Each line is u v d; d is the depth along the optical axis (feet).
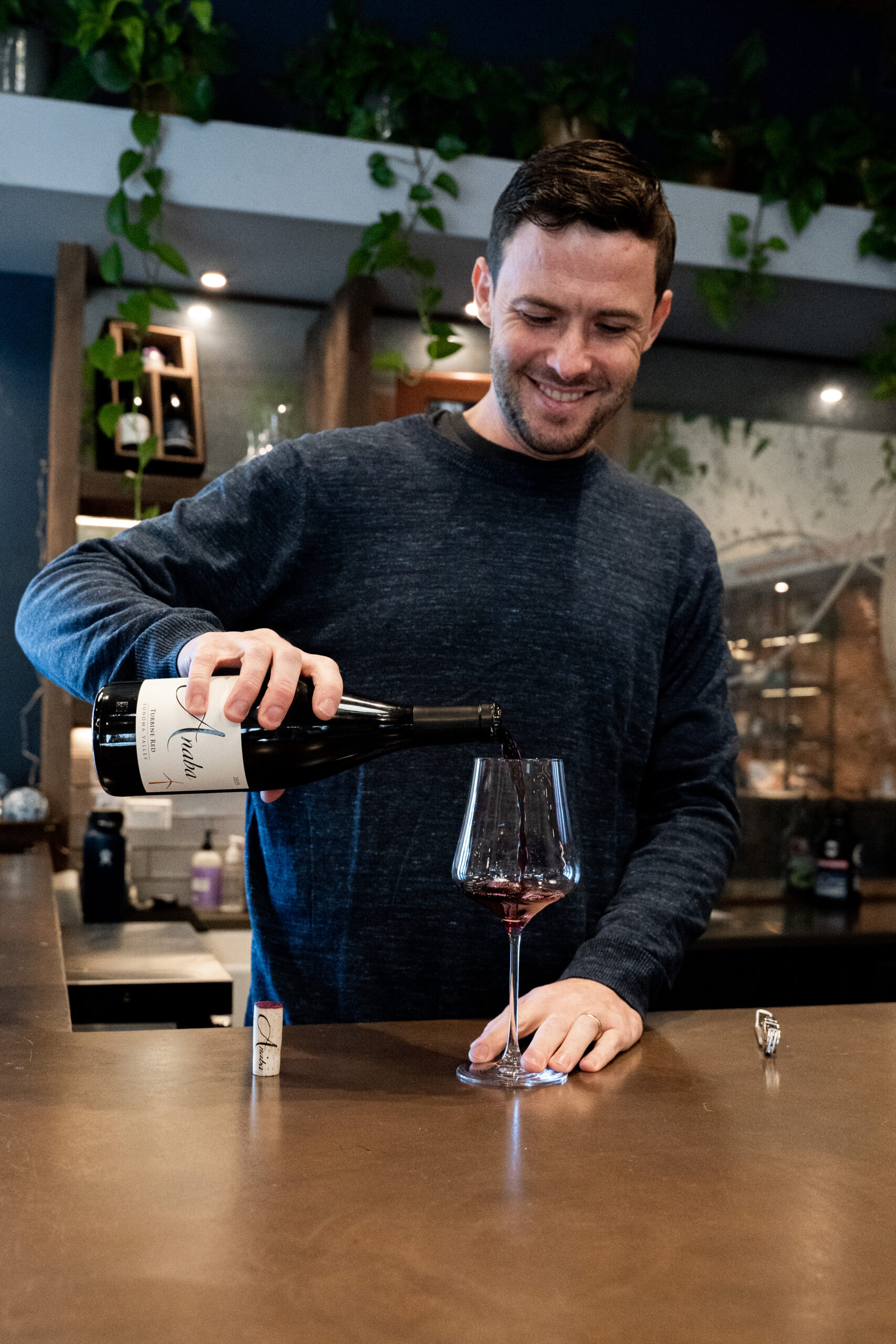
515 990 3.35
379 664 4.54
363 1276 2.02
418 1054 3.42
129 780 3.26
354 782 4.40
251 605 4.58
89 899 9.04
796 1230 2.26
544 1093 3.09
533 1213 2.31
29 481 10.28
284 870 4.55
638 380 11.45
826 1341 1.85
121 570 4.08
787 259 10.11
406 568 4.62
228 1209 2.28
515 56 11.16
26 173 8.62
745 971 10.00
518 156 10.01
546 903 3.29
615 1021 3.54
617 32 11.08
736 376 11.71
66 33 8.86
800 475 11.88
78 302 9.51
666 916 4.03
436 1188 2.42
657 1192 2.43
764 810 11.76
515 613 4.59
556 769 3.28
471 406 10.78
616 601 4.76
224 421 10.66
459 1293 1.97
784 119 10.33
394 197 9.30
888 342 11.34
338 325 10.01
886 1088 3.20
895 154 10.60
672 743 4.92
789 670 11.85
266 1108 2.89
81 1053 3.33
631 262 4.20
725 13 11.72
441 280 10.16
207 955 6.88
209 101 8.91
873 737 12.10
